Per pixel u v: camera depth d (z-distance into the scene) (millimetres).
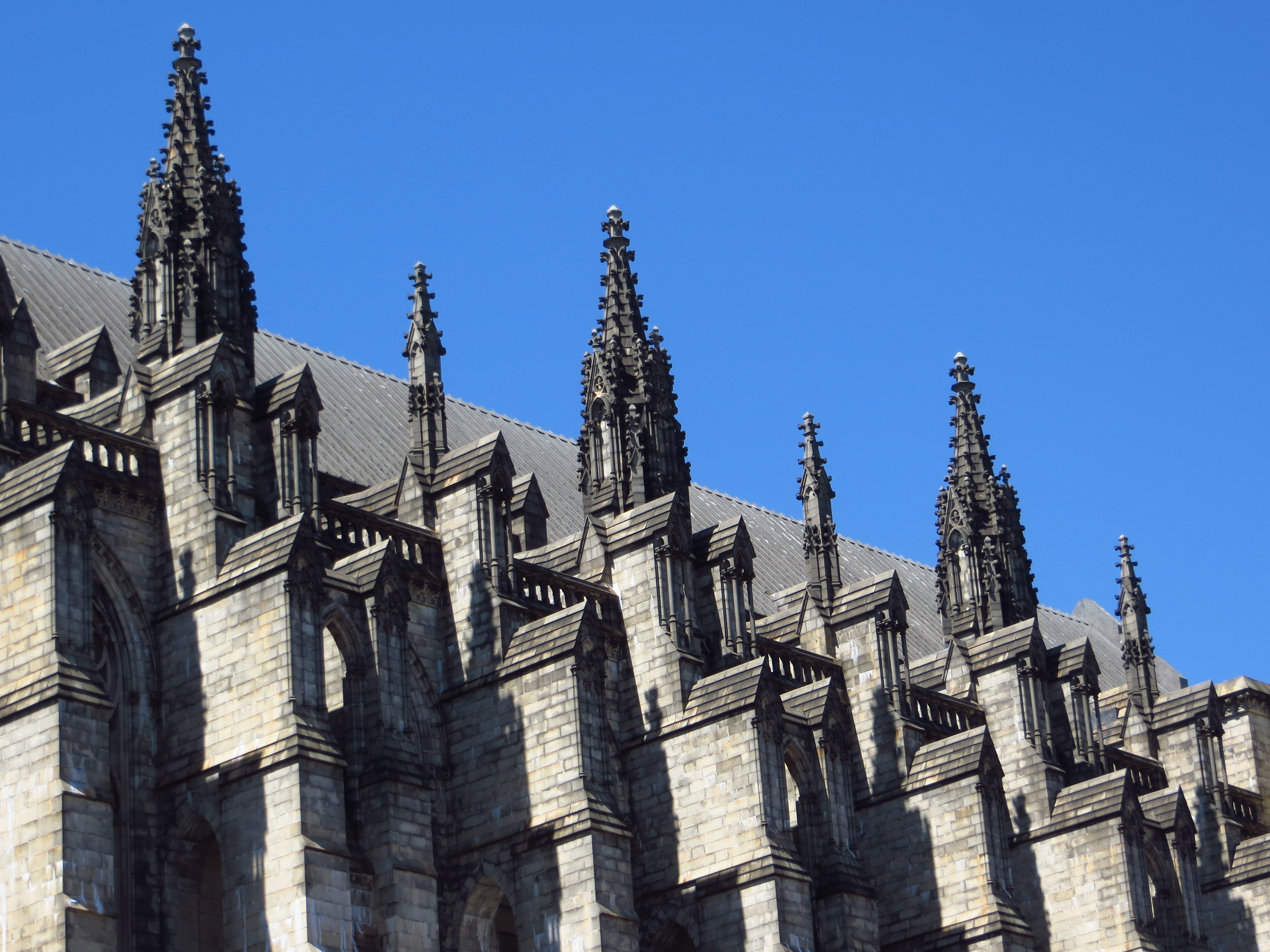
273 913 120375
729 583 157625
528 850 136500
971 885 164125
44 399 146250
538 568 150125
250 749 124688
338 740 132250
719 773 148125
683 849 148375
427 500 150125
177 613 130500
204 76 148625
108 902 114250
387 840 127000
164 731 129000
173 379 136125
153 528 133625
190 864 126750
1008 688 185125
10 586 120875
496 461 148875
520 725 140375
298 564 127000
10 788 116312
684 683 152250
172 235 141625
